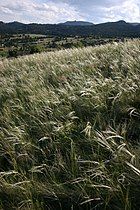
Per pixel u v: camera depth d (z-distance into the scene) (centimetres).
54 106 624
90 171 396
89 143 469
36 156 485
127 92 592
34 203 379
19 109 649
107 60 866
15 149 516
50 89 704
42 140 518
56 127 512
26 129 560
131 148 421
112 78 702
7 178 448
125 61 765
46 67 981
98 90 634
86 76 739
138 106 566
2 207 384
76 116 566
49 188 394
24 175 439
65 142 490
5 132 568
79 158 436
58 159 446
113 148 436
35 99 655
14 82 875
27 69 1050
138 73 677
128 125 499
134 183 369
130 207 331
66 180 412
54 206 381
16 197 398
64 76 796
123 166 387
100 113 546
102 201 365
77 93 654
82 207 369
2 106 708
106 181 374
